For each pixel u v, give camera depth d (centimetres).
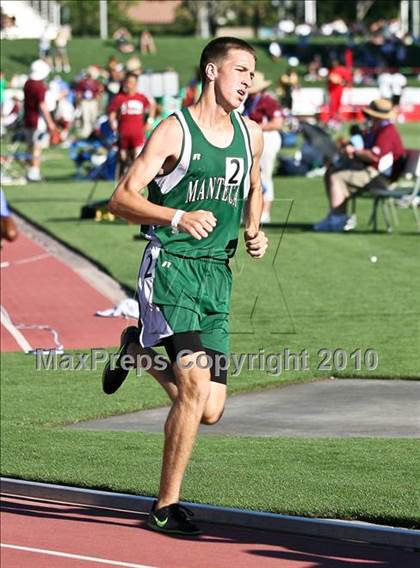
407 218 4294
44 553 1298
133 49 13300
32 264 3491
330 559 1239
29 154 6088
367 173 3922
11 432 1841
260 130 1340
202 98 1302
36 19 11400
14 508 1477
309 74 12719
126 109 4816
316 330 2470
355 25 16300
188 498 1449
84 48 12912
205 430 1816
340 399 1966
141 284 1325
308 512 1376
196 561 1248
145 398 2050
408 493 1430
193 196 1302
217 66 1290
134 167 1285
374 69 13425
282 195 5119
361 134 4016
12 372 2259
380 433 1748
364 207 4622
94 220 4444
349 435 1745
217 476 1545
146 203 1271
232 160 1302
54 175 6266
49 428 1877
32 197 5275
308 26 15325
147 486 1510
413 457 1608
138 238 3891
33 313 2798
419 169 3869
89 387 2138
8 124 6988
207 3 19238
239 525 1371
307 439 1733
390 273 3150
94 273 3328
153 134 1291
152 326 1314
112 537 1342
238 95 1291
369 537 1296
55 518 1427
